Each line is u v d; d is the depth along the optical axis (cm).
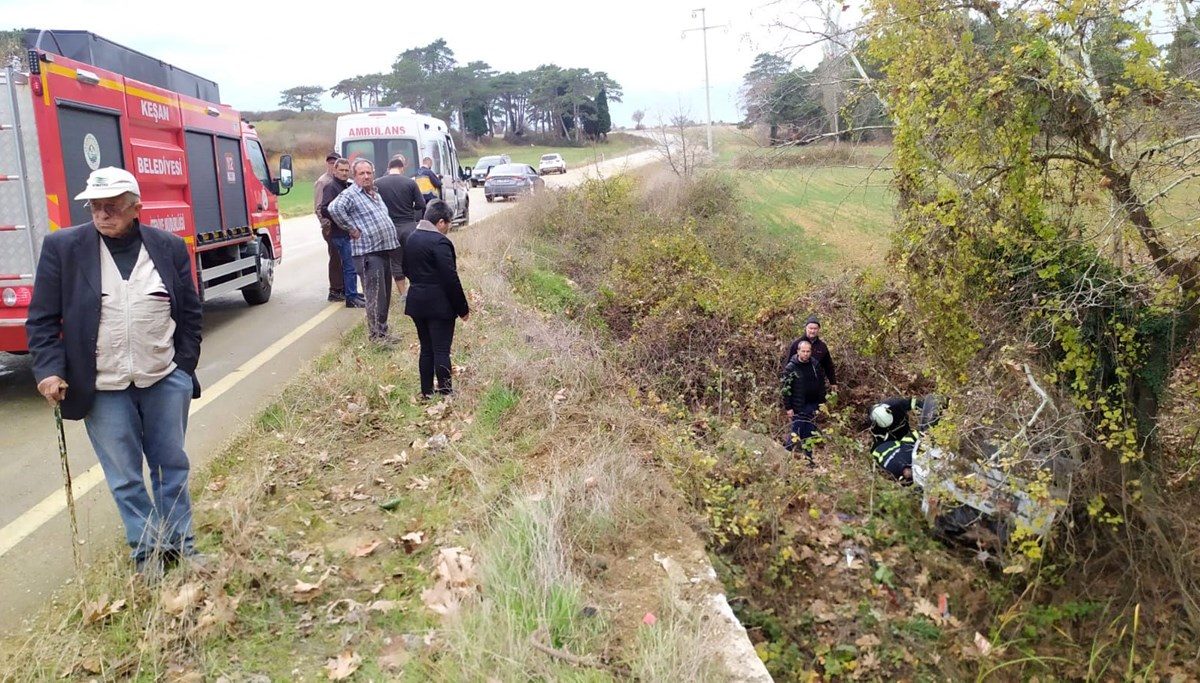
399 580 403
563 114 8031
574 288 1161
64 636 346
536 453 536
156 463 393
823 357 791
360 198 775
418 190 976
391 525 456
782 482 570
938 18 525
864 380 870
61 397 364
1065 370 536
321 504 478
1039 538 529
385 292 800
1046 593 538
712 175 1853
